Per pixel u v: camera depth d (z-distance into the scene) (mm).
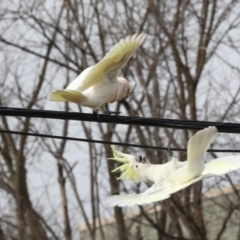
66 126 22828
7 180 23281
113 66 6926
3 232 21953
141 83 20781
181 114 20719
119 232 21625
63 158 22859
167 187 5828
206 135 5812
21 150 22922
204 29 20625
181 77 20766
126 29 21312
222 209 21344
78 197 22750
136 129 20250
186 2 20469
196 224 19625
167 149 7965
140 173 6480
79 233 25672
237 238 21453
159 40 20688
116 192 20922
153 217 23562
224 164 6035
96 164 21828
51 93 6812
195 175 5875
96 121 7684
